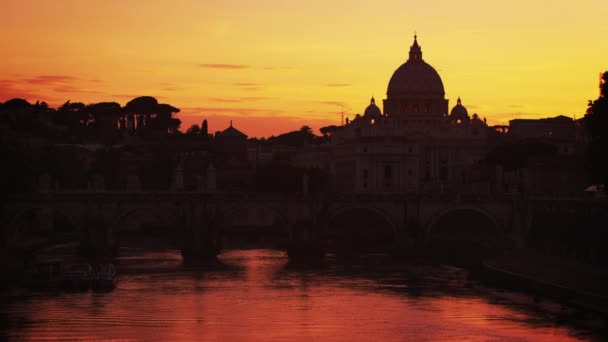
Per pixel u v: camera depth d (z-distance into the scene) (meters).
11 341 168.00
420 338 171.50
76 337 171.00
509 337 171.25
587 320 182.88
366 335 173.75
